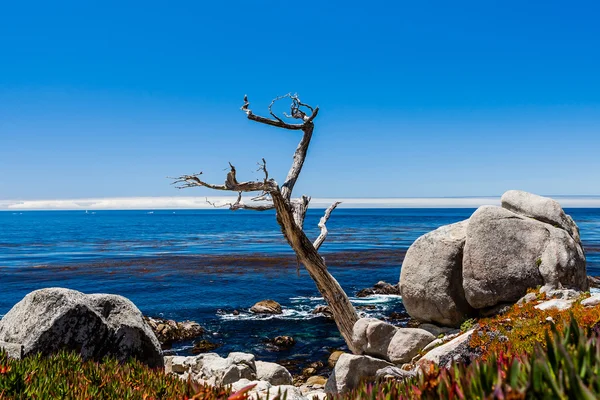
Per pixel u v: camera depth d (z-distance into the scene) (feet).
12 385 14.43
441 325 59.41
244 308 104.17
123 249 251.19
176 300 113.29
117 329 35.55
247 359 45.73
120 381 16.53
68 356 19.67
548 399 6.55
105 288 129.80
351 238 317.63
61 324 33.30
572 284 53.62
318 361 65.72
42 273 157.48
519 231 56.18
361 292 119.34
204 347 74.64
